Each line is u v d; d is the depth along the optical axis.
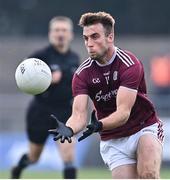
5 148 45.59
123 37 76.44
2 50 69.88
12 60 69.50
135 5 77.62
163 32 77.25
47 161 43.28
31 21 78.94
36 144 27.98
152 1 77.44
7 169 43.84
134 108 18.67
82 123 17.86
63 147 26.80
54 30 27.52
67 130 16.84
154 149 18.36
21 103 53.31
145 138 18.58
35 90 17.83
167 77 57.50
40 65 17.89
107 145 19.25
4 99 53.44
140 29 77.31
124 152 18.98
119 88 17.77
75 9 78.56
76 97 18.25
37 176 37.66
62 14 78.62
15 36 78.38
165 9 77.38
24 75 17.70
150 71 61.12
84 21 17.70
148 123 18.88
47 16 78.94
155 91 57.41
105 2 77.94
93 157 44.97
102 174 38.41
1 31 78.69
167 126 44.81
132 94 17.67
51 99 27.47
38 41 71.62
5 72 68.81
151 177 18.08
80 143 45.22
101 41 17.66
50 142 43.47
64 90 27.41
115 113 17.38
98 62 18.14
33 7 79.25
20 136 45.62
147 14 77.50
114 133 18.97
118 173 18.95
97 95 18.44
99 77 18.19
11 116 52.69
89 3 78.44
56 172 41.62
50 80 18.06
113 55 18.06
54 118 16.97
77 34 77.31
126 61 17.97
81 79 18.33
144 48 68.31
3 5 79.38
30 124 27.77
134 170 18.94
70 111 27.67
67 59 27.59
